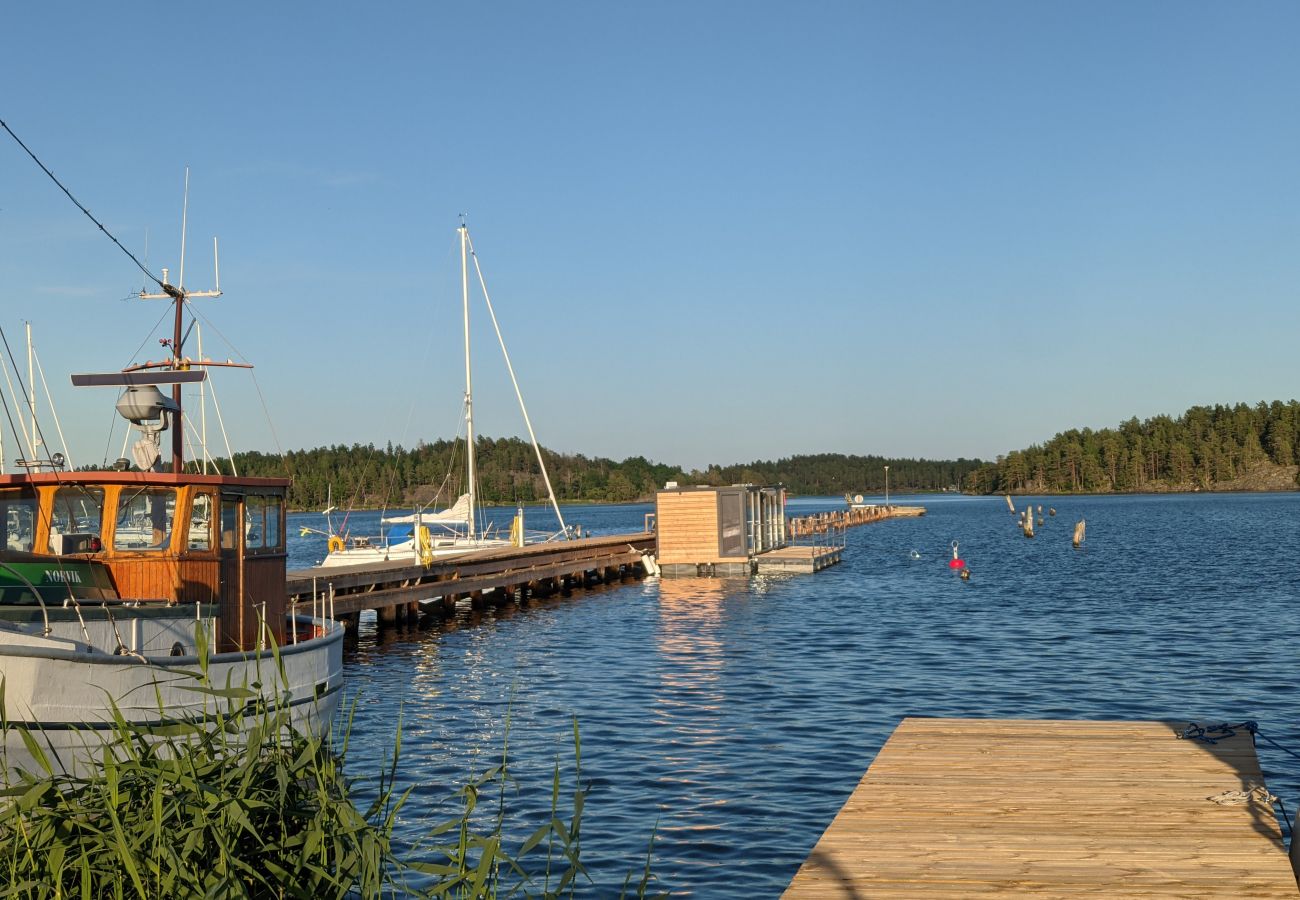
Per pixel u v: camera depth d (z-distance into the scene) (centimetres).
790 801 1269
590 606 3628
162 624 1174
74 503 1280
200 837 656
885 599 3672
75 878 665
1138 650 2381
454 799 1293
